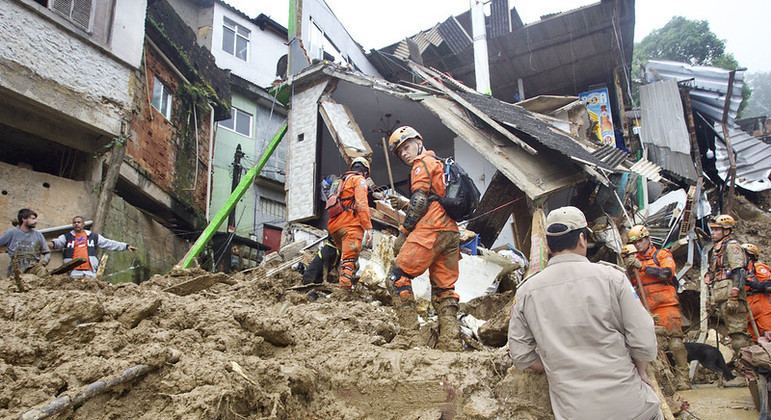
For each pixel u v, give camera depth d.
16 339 2.80
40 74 8.63
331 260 6.46
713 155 17.70
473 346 4.50
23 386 2.48
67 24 9.21
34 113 8.94
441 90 11.59
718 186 17.41
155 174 13.02
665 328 5.54
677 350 5.53
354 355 3.55
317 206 10.51
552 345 2.77
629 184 9.66
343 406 3.32
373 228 8.74
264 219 21.31
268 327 3.54
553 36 15.89
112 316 3.36
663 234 11.98
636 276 5.62
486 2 16.02
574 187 9.91
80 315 3.15
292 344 3.71
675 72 17.55
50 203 9.12
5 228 8.34
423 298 6.51
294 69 12.06
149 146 12.84
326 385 3.42
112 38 10.09
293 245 9.33
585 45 16.38
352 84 11.28
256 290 5.47
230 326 3.53
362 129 12.87
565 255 2.96
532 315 2.92
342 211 5.88
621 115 17.53
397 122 12.52
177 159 14.39
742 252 5.83
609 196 9.54
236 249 17.97
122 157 10.04
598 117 18.12
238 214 20.09
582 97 18.59
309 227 10.12
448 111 10.02
